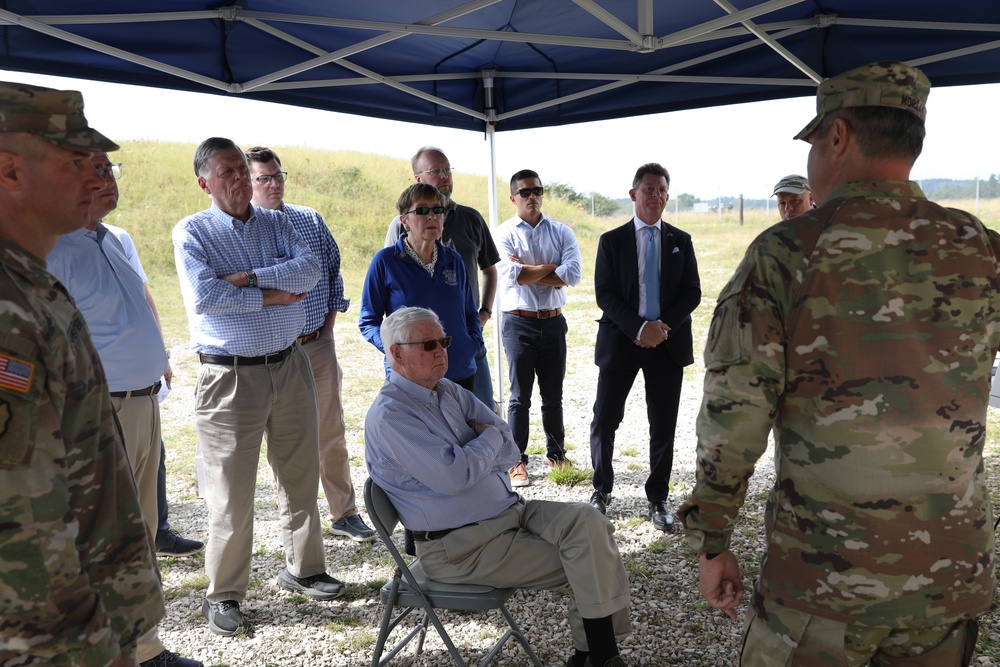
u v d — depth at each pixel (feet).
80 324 4.62
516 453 9.41
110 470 4.81
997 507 13.47
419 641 9.41
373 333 11.86
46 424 4.00
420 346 8.87
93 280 8.85
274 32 12.39
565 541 8.30
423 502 8.52
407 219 11.84
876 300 4.69
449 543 8.44
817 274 4.75
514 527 8.68
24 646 3.88
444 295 12.23
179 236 10.14
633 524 13.61
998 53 14.21
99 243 9.14
